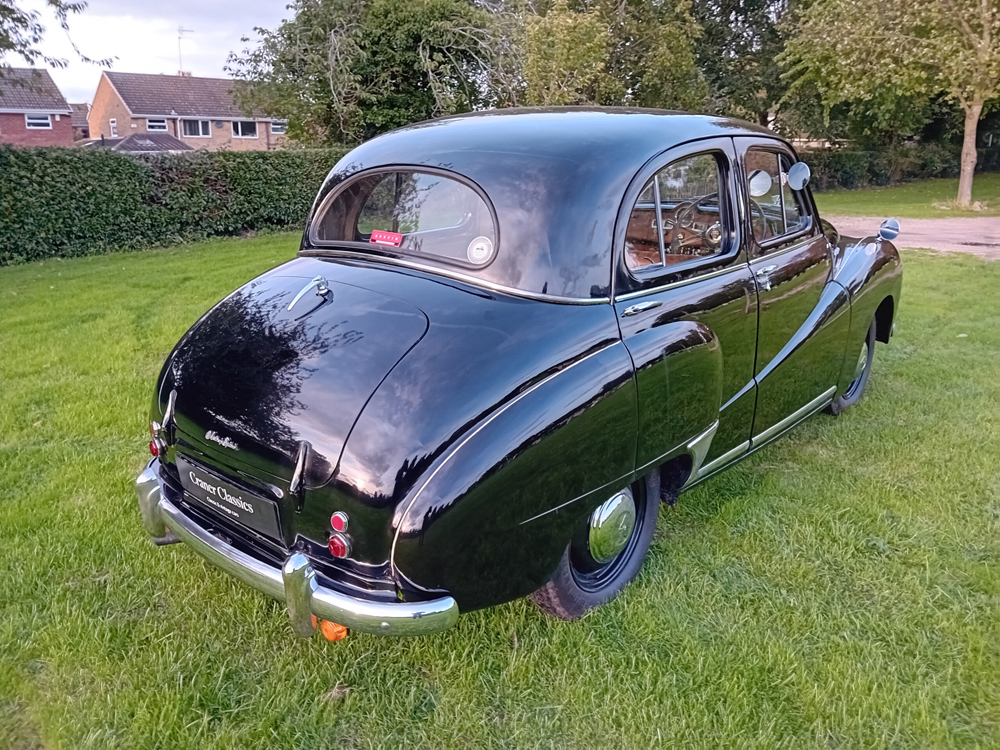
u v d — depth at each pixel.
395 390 2.12
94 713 2.30
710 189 3.05
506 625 2.71
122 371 5.57
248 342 2.49
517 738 2.23
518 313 2.33
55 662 2.51
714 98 28.69
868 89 18.77
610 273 2.50
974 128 17.75
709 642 2.63
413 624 2.04
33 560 3.08
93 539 3.25
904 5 17.56
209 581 2.96
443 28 17.77
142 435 4.40
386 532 2.02
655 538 3.30
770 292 3.27
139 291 8.64
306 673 2.48
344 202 3.01
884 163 25.94
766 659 2.54
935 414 4.71
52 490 3.68
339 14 18.02
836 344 3.95
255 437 2.24
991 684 2.44
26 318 7.25
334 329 2.37
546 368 2.24
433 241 2.66
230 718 2.31
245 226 15.20
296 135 19.58
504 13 18.83
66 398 4.95
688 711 2.32
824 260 3.85
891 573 3.04
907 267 9.89
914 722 2.28
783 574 3.04
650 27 22.53
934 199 20.50
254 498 2.29
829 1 19.17
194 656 2.55
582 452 2.28
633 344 2.48
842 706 2.33
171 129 40.84
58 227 12.33
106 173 12.74
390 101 19.02
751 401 3.30
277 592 2.21
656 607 2.81
